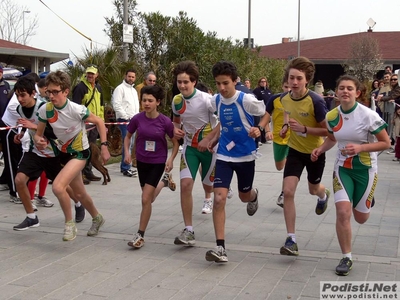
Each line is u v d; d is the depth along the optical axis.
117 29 15.48
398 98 12.98
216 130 5.56
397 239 5.95
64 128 5.57
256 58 22.73
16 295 4.41
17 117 7.55
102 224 6.25
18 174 6.17
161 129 5.66
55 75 5.39
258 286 4.59
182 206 5.71
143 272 4.95
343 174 4.89
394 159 12.66
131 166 10.28
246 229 6.43
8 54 18.34
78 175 5.90
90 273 4.93
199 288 4.55
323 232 6.26
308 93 5.33
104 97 12.93
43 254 5.48
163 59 15.40
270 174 10.48
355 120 4.72
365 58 32.06
